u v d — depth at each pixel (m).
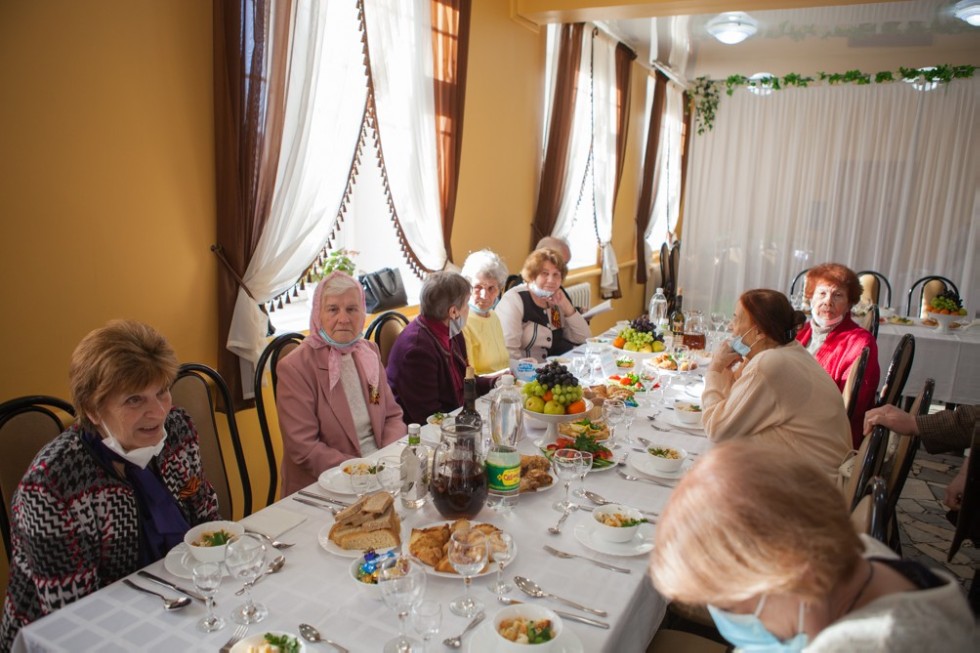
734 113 7.45
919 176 6.73
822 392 1.95
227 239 2.47
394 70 3.21
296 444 2.05
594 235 6.46
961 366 4.13
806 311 3.79
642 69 6.83
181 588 1.24
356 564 1.29
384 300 3.46
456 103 3.63
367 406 2.25
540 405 2.01
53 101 1.92
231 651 1.02
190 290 2.43
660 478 1.80
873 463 1.49
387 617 1.15
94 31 2.00
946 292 4.62
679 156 8.25
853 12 4.55
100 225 2.09
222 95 2.38
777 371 1.95
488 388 2.87
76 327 2.06
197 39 2.32
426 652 1.05
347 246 3.72
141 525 1.42
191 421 1.63
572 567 1.33
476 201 4.18
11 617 1.30
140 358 1.34
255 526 1.47
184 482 1.58
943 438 1.98
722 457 0.79
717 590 0.73
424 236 3.60
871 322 4.18
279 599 1.20
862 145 6.93
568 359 3.20
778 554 0.70
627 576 1.30
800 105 7.15
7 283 1.88
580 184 5.43
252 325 2.54
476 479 1.49
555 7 4.09
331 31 2.79
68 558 1.29
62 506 1.29
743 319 2.22
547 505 1.62
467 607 1.17
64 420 1.96
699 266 7.88
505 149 4.42
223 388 2.08
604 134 5.82
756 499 0.72
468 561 1.15
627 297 7.59
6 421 1.53
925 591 0.75
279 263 2.63
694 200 7.76
